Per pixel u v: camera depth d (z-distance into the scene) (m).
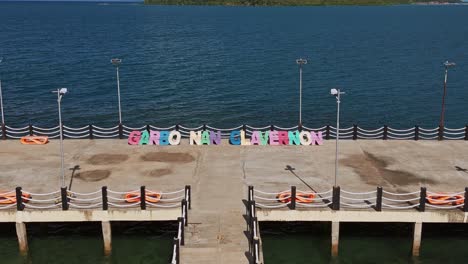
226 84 80.62
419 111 65.88
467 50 121.06
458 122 61.69
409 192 31.58
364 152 39.22
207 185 32.69
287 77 86.12
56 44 131.38
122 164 36.50
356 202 30.08
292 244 31.94
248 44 133.75
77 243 32.03
